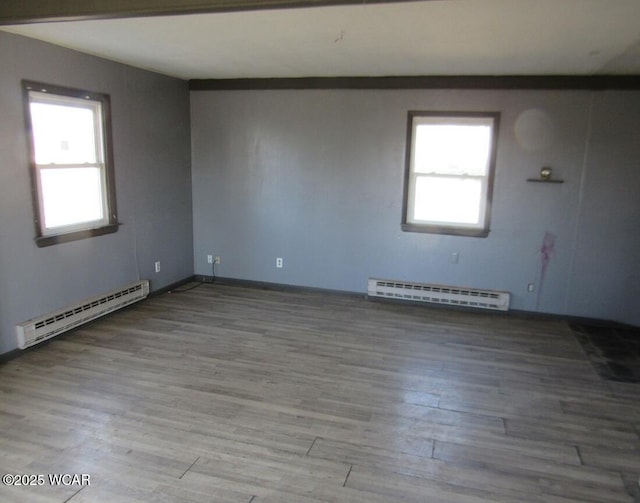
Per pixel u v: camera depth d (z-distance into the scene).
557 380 3.70
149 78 5.15
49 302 4.13
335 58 4.27
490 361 4.02
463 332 4.68
